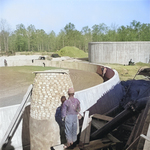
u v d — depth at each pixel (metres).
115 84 10.91
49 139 4.66
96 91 8.30
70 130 4.45
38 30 102.69
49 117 4.62
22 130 5.72
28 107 5.93
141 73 8.62
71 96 4.47
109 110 9.08
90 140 5.39
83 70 28.00
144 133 3.74
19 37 90.81
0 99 12.82
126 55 32.34
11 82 18.78
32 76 22.31
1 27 76.88
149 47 32.28
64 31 97.12
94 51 35.53
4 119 5.47
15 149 5.57
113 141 5.20
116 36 60.62
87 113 6.46
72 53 56.09
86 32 98.06
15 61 34.97
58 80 4.74
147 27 68.19
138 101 5.40
